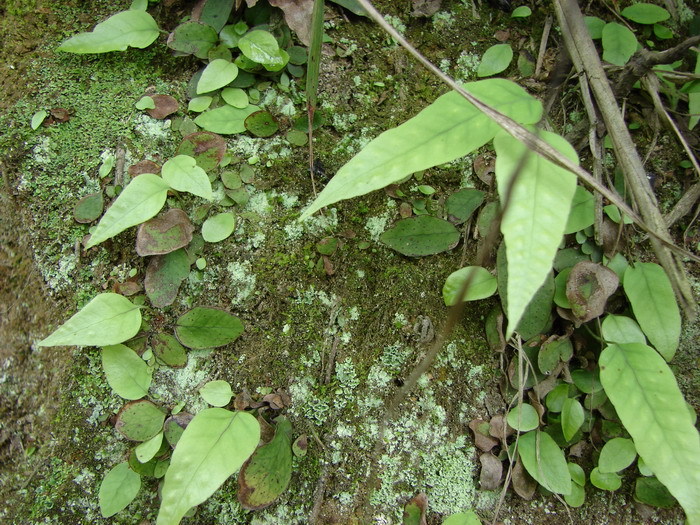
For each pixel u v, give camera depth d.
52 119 0.24
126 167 0.24
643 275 0.22
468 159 0.25
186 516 0.22
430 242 0.23
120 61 0.25
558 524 0.23
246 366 0.23
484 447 0.22
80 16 0.26
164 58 0.25
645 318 0.21
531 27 0.27
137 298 0.23
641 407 0.19
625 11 0.26
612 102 0.22
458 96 0.17
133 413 0.22
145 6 0.25
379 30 0.27
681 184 0.25
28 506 0.22
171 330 0.23
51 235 0.24
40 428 0.23
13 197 0.24
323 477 0.22
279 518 0.22
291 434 0.22
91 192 0.24
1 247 0.24
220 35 0.25
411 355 0.23
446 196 0.25
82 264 0.23
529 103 0.17
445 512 0.22
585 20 0.25
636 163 0.21
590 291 0.21
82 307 0.23
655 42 0.27
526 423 0.22
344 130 0.25
